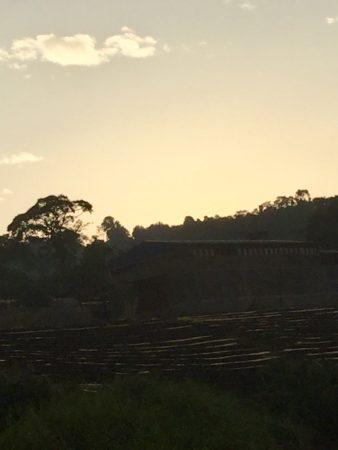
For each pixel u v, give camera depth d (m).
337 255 71.75
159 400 13.21
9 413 12.52
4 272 62.91
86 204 73.75
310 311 49.59
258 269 63.94
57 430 10.59
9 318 54.34
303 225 124.56
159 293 61.06
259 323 42.75
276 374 17.69
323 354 27.30
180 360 27.36
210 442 11.05
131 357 29.72
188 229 155.25
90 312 59.31
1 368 26.75
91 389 16.00
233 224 144.50
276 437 13.70
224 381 20.61
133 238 164.25
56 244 72.88
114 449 10.16
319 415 15.24
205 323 43.84
